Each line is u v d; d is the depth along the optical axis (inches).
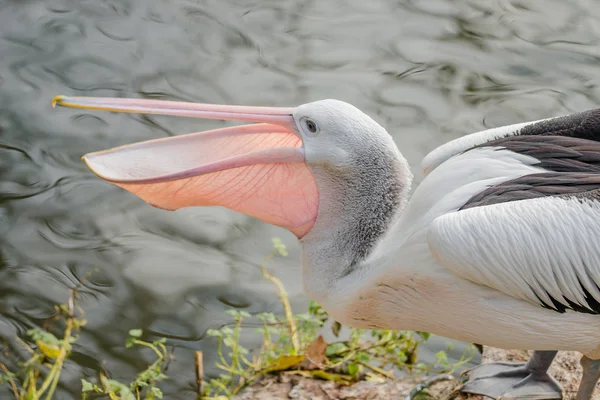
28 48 426.0
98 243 343.3
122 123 393.1
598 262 208.4
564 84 412.2
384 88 411.5
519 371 265.3
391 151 234.2
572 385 264.1
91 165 234.2
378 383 275.7
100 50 427.5
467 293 220.4
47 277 328.2
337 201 235.3
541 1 465.4
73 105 235.6
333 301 238.4
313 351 283.9
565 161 224.2
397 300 231.5
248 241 348.2
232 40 437.1
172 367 295.9
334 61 426.3
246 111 237.9
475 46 436.1
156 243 344.8
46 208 355.6
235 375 288.7
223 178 235.3
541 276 211.2
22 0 450.6
